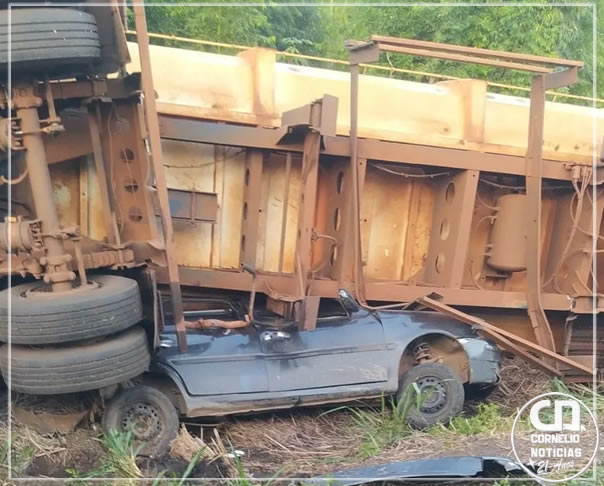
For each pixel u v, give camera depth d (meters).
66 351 4.18
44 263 4.38
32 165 4.38
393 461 4.63
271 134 5.70
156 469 4.48
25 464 4.39
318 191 6.32
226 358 4.99
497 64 5.79
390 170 6.29
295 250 6.14
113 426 4.62
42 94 4.44
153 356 4.84
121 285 4.45
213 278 5.73
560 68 6.27
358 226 5.82
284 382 5.07
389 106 6.30
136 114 4.98
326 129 5.27
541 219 7.14
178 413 4.94
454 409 5.51
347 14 13.16
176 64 5.72
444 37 12.10
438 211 6.61
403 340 5.48
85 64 4.41
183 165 5.80
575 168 6.46
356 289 5.84
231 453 4.68
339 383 5.22
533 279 6.45
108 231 5.03
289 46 11.98
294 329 5.31
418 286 6.29
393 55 11.83
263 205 6.09
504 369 6.84
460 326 5.80
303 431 5.25
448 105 6.47
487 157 6.29
